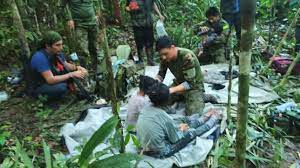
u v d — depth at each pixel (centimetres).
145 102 362
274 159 348
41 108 437
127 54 376
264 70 514
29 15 577
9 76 504
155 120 319
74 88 464
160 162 325
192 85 390
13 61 548
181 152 338
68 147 354
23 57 472
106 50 260
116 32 693
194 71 386
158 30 588
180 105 420
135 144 327
